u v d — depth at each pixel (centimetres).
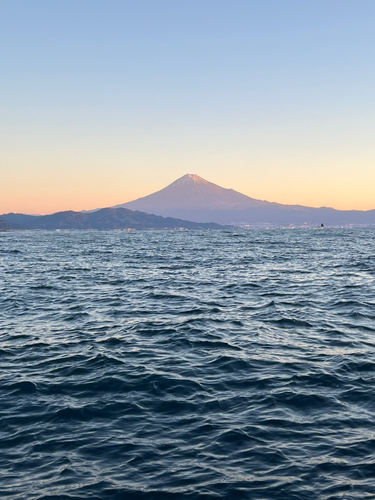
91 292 3166
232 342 1803
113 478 878
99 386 1351
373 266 4803
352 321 2166
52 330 2042
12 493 829
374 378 1384
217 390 1309
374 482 851
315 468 901
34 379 1414
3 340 1869
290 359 1580
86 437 1039
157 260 5938
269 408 1183
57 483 860
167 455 959
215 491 834
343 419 1113
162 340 1848
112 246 10231
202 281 3716
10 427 1092
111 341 1839
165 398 1257
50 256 6900
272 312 2388
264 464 919
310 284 3466
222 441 1013
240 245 10050
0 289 3325
